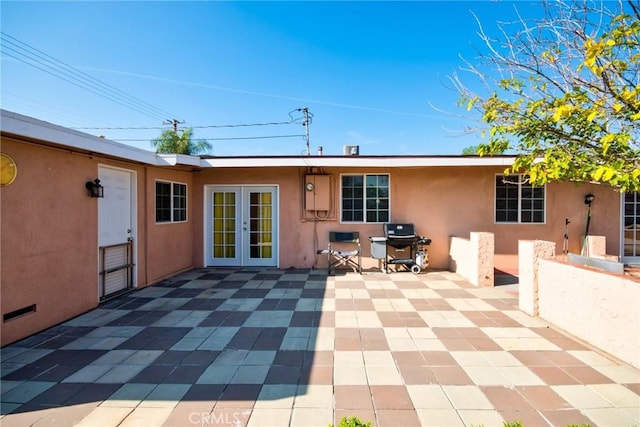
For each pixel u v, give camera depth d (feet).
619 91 6.55
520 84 7.97
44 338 10.99
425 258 21.97
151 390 7.68
